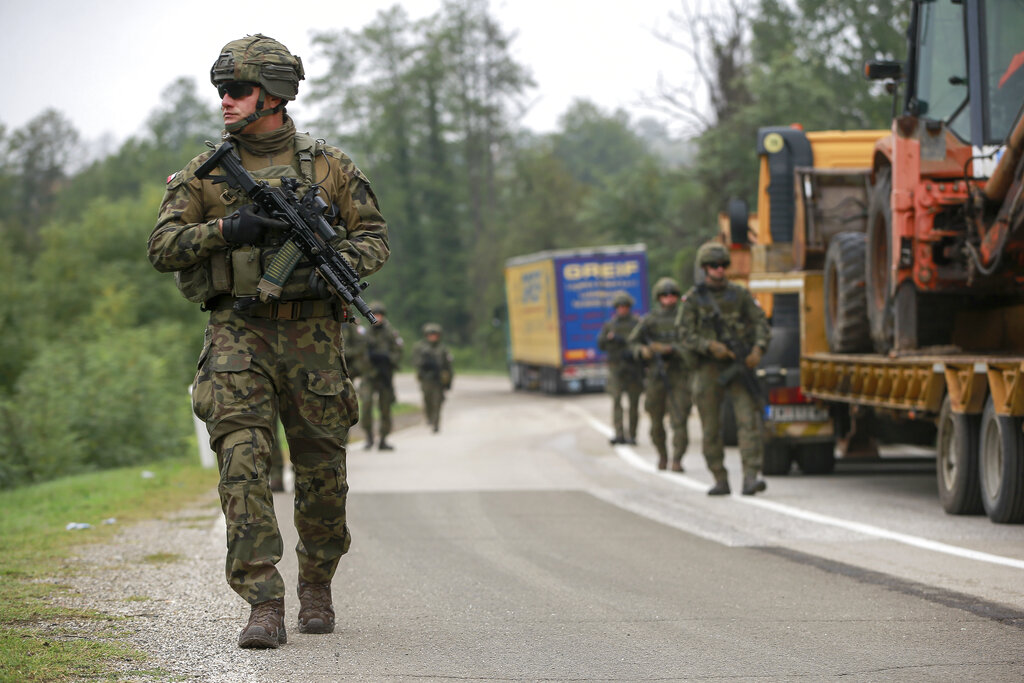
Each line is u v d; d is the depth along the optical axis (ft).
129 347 266.57
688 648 49.65
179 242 47.73
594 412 302.66
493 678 44.04
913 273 104.94
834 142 155.74
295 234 48.32
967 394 94.12
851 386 120.98
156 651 47.65
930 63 105.70
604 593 64.18
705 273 115.85
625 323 188.34
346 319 51.52
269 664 45.70
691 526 94.53
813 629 53.78
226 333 49.06
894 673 44.78
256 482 48.26
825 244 142.41
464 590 65.16
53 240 459.32
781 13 424.87
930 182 103.60
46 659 44.83
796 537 87.56
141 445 194.80
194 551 80.02
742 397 116.26
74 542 83.76
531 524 96.12
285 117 50.80
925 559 76.23
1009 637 51.62
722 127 423.64
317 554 52.44
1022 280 99.55
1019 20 96.48
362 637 51.72
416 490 125.18
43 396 188.55
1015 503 90.33
